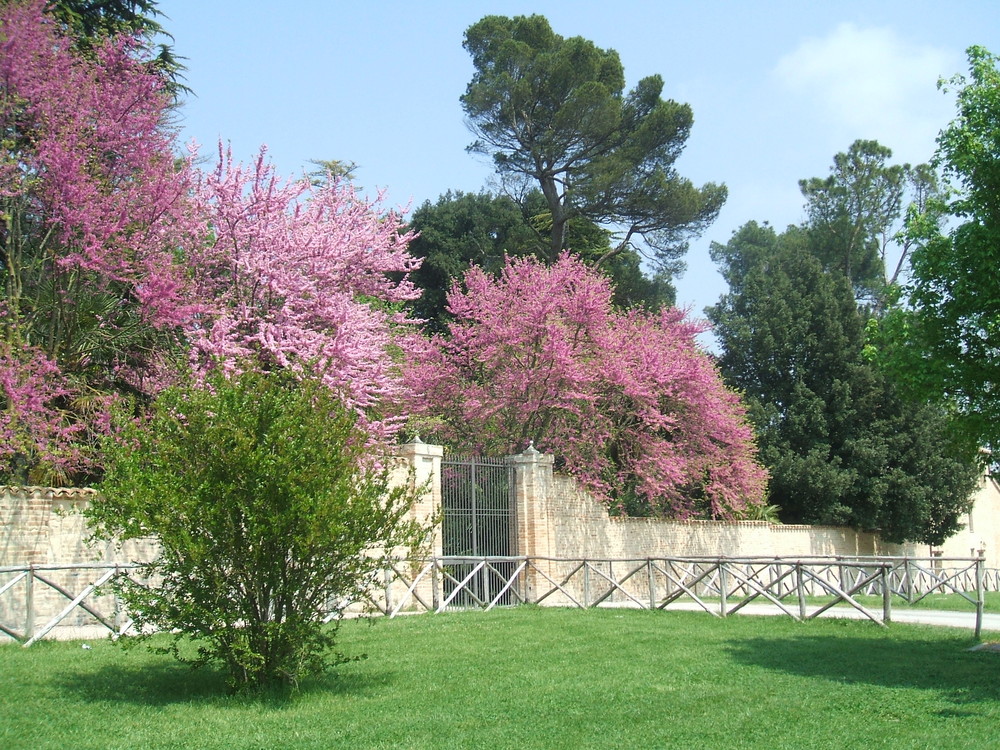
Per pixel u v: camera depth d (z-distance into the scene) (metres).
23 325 16.52
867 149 52.22
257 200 19.50
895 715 8.96
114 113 18.47
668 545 24.95
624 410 24.64
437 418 23.83
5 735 7.75
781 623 15.94
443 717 8.80
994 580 33.00
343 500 9.41
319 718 8.72
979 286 11.65
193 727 8.33
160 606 9.34
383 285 21.72
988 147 11.80
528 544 20.33
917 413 32.91
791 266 39.75
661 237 42.28
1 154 16.95
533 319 23.38
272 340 18.25
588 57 40.31
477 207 46.25
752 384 35.50
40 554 14.14
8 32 17.77
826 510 32.22
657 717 8.84
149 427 9.80
